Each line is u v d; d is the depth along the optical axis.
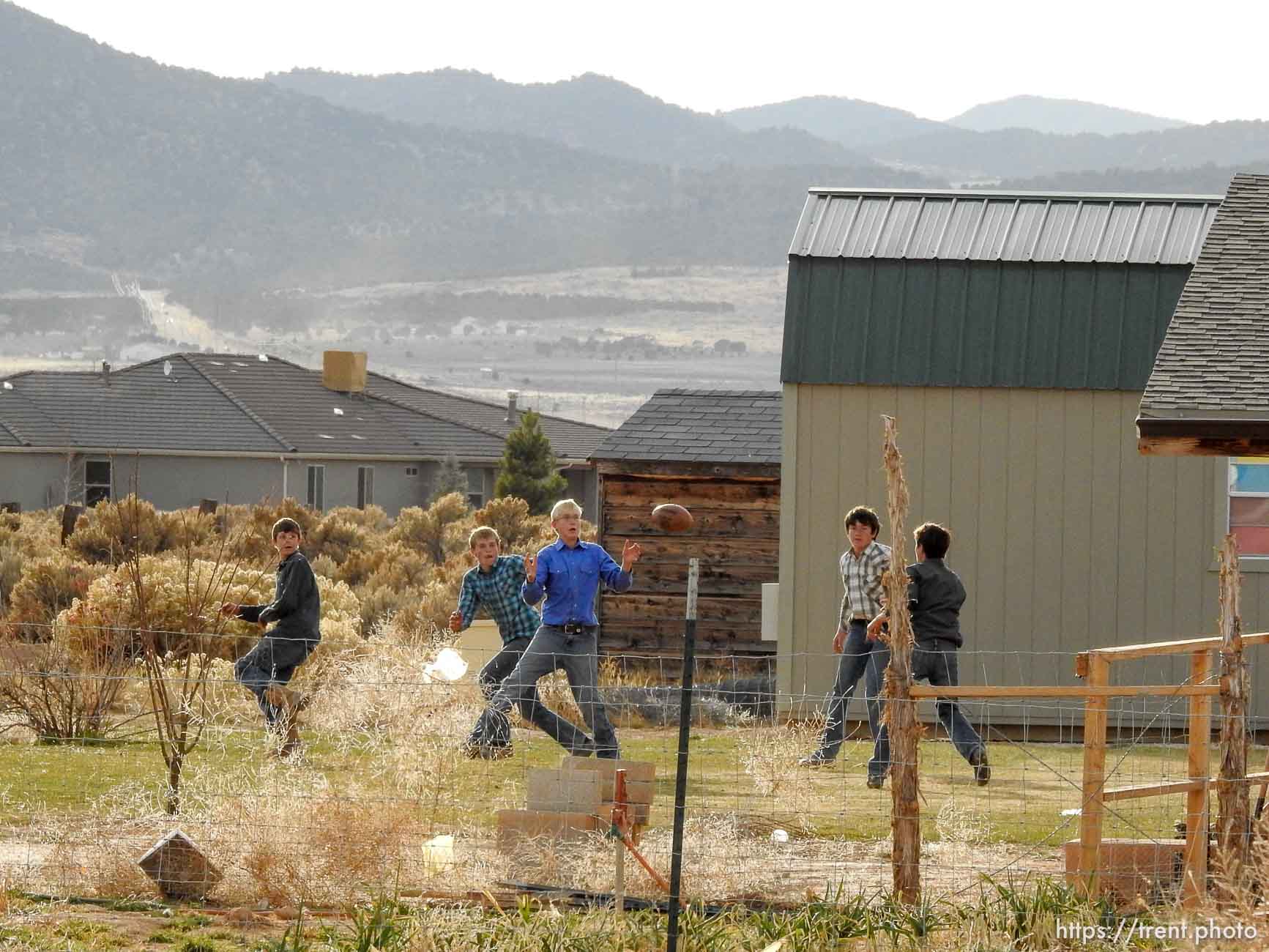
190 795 29.84
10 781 34.88
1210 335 38.59
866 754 43.19
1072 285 53.09
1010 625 52.59
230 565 61.25
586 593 38.16
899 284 53.97
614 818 25.25
